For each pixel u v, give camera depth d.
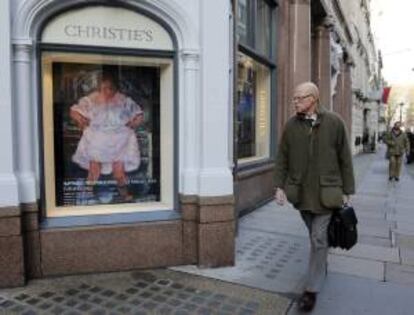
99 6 5.18
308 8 11.99
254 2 9.63
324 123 4.52
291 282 5.25
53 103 5.34
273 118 10.85
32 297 4.65
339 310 4.58
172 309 4.46
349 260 6.20
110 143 5.63
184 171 5.50
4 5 4.66
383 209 10.41
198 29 5.41
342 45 23.02
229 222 5.55
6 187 4.75
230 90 6.89
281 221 8.32
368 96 47.62
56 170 5.42
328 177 4.48
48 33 5.06
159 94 5.72
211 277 5.28
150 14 5.33
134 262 5.36
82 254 5.18
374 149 45.47
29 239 4.99
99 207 5.55
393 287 5.23
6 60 4.70
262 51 10.40
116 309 4.43
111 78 5.58
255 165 9.57
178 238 5.50
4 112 4.72
